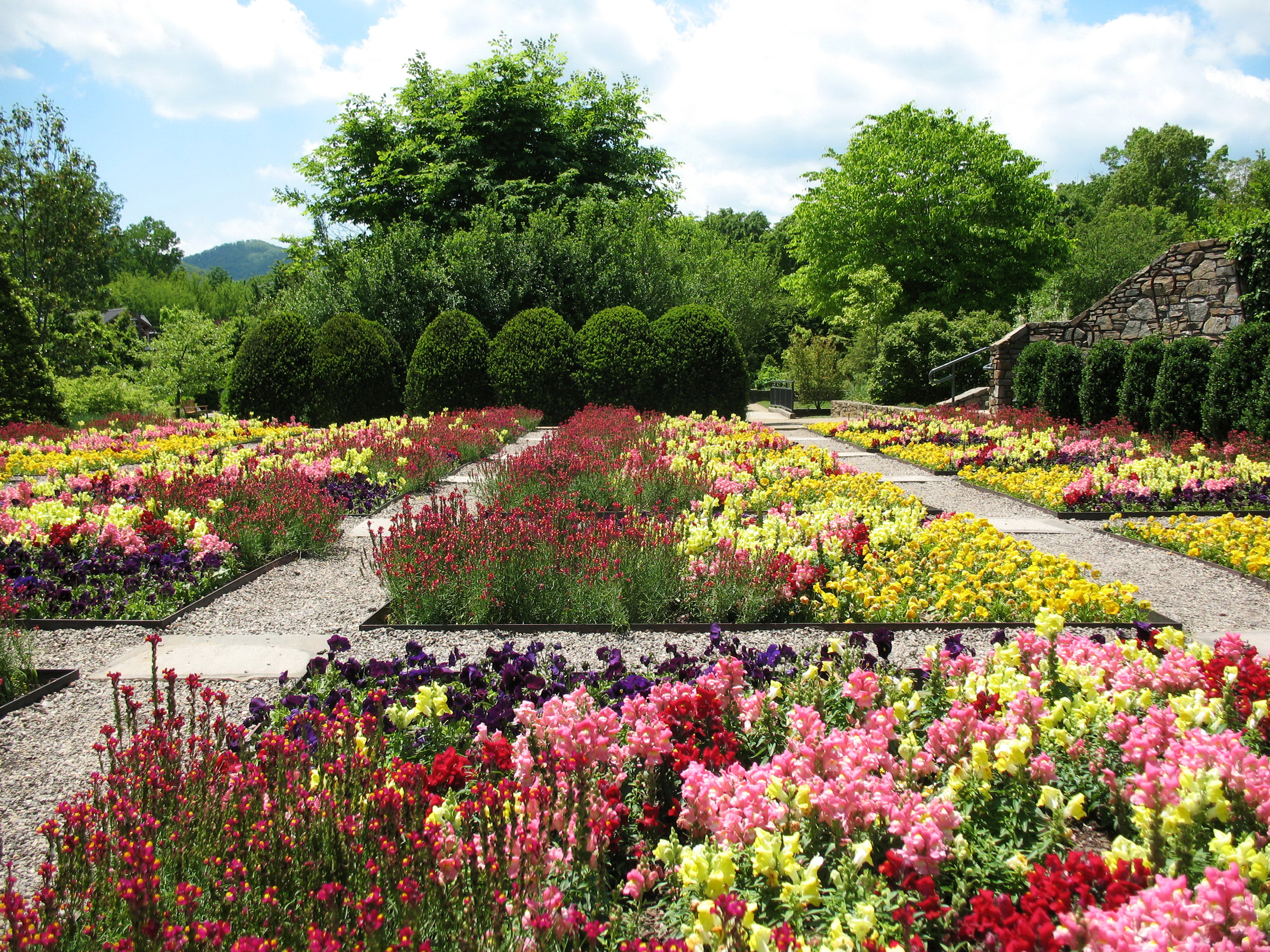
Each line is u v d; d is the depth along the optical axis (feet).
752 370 151.53
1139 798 7.99
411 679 11.87
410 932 6.05
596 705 12.26
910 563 19.38
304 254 103.35
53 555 19.43
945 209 101.71
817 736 9.11
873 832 8.08
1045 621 12.28
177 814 7.91
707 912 6.25
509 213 88.22
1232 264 50.26
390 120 95.55
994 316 84.02
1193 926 5.79
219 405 112.27
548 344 65.51
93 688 14.26
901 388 78.89
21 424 55.31
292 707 11.64
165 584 19.34
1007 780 8.98
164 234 283.59
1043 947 5.81
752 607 17.24
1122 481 29.99
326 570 22.34
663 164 105.81
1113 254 136.26
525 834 7.15
